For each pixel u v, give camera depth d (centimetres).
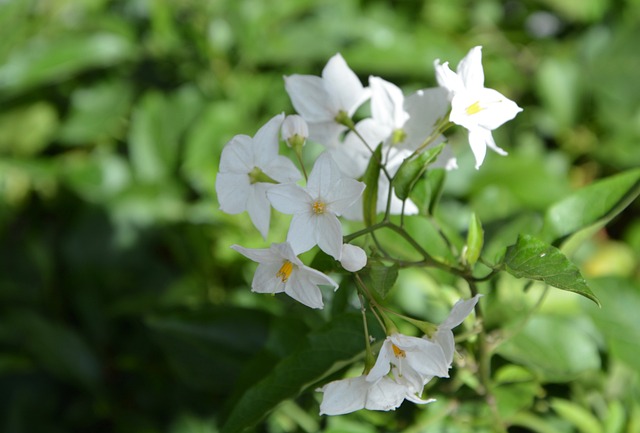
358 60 46
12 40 47
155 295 40
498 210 38
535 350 29
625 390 31
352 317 25
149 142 46
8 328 40
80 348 39
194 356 32
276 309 32
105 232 44
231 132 44
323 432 30
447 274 28
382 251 24
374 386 22
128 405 39
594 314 31
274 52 47
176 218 42
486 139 23
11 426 39
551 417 31
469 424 29
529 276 22
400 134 25
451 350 22
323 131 25
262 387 25
